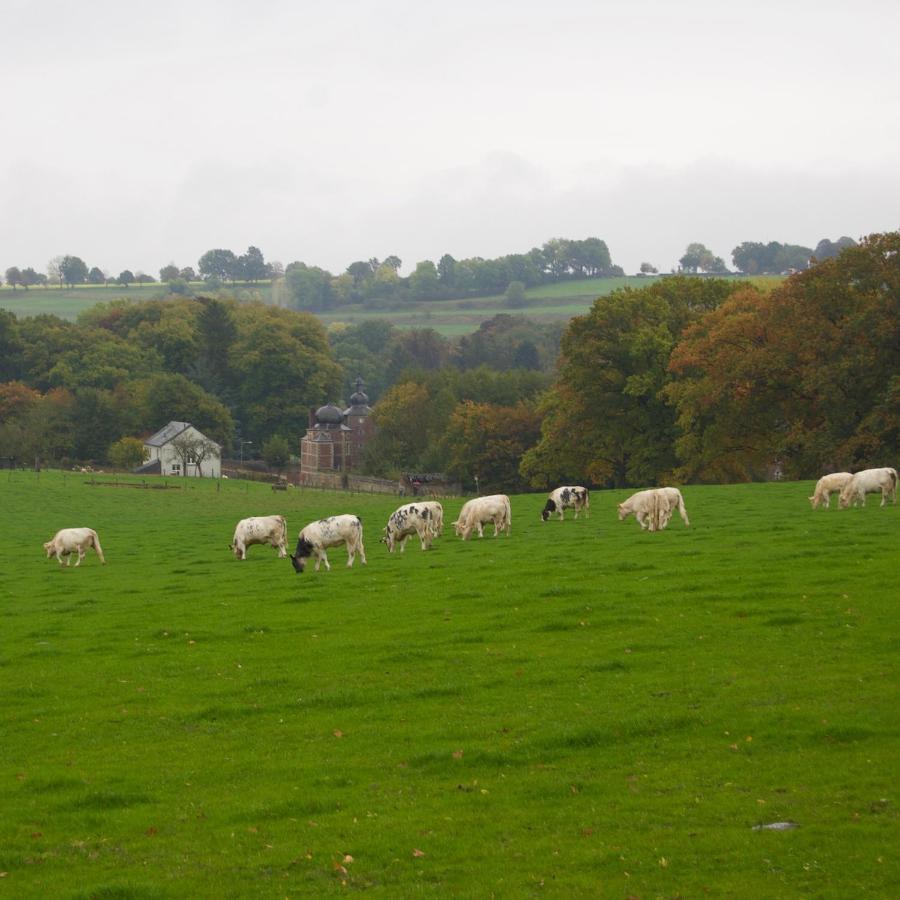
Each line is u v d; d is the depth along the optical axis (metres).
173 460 152.25
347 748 18.05
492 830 14.42
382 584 32.81
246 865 13.80
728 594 26.70
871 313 69.44
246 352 192.25
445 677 21.69
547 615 26.27
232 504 93.56
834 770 15.36
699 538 37.38
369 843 14.22
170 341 199.75
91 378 184.88
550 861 13.38
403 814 15.14
